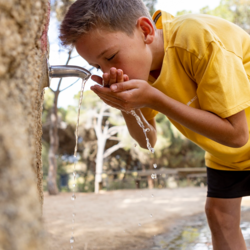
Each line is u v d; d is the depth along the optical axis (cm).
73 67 104
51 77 103
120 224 388
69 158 1870
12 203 37
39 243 39
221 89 117
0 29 47
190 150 1611
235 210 158
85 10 125
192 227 345
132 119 170
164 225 368
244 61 139
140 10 136
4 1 48
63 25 129
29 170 41
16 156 40
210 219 159
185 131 151
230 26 138
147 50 134
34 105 70
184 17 138
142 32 132
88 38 125
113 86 117
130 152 1650
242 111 122
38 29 67
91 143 1689
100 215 479
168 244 267
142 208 554
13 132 43
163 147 1417
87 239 299
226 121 120
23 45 54
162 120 1459
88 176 1842
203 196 770
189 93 134
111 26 124
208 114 121
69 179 1909
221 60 119
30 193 40
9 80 50
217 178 160
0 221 36
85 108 1556
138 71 131
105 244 278
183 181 1648
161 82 135
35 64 67
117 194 949
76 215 482
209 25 131
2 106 44
